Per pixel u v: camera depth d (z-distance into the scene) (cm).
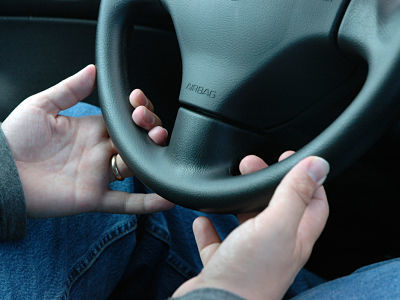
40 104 66
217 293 39
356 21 51
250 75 56
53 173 68
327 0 53
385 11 50
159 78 104
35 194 66
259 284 42
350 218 101
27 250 65
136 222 79
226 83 57
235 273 42
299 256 44
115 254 77
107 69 67
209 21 58
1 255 62
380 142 91
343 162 48
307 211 47
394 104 47
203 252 56
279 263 42
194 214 88
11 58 100
